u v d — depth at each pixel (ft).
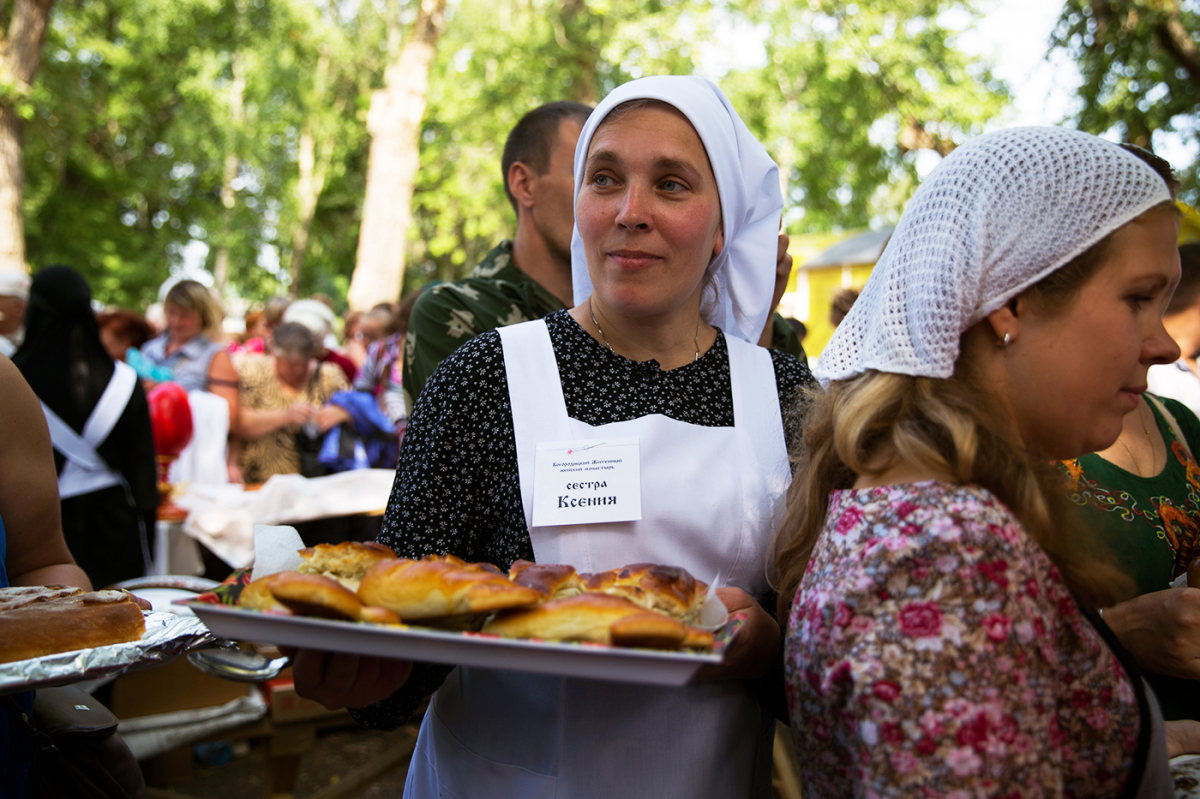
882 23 53.16
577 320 4.41
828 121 66.64
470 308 6.89
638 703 3.86
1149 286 3.07
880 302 3.29
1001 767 2.53
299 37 75.46
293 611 2.87
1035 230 3.04
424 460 4.04
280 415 15.21
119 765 4.40
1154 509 4.95
